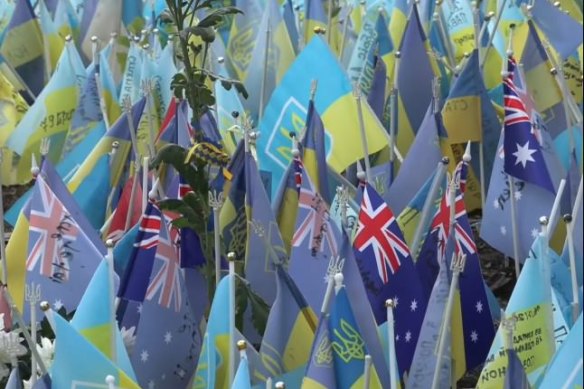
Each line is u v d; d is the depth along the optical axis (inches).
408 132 677.9
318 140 548.1
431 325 450.0
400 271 470.6
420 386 451.5
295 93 601.3
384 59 713.0
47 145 522.0
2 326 445.4
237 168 522.0
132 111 605.9
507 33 733.9
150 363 460.8
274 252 489.1
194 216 489.4
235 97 650.2
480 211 702.5
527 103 560.4
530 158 536.4
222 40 800.9
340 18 820.0
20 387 415.5
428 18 778.2
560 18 622.8
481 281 479.2
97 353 396.5
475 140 639.1
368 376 397.1
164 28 804.6
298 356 447.8
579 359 370.0
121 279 477.7
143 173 549.3
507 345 388.8
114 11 837.2
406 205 573.6
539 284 429.4
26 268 505.4
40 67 834.8
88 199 590.2
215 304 433.4
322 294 481.7
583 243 428.1
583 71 626.8
